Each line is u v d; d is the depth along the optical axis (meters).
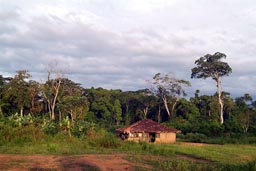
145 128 47.59
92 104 81.56
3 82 64.25
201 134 51.97
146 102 81.81
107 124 76.69
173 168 16.22
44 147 27.33
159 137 47.56
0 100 59.16
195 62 71.88
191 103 77.06
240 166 16.48
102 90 85.56
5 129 30.39
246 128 60.81
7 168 16.52
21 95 60.50
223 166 16.67
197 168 15.86
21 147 26.92
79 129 35.31
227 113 77.88
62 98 64.56
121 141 31.55
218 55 68.75
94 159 19.84
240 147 36.03
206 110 77.50
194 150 29.56
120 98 85.25
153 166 17.58
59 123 36.34
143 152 26.61
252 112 64.56
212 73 70.50
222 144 42.38
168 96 78.81
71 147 28.34
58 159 19.95
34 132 31.47
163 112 82.69
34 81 63.00
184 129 57.69
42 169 16.28
